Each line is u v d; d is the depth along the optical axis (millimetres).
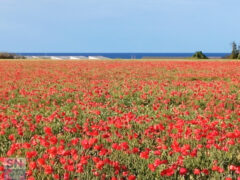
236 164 6676
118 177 5766
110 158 6699
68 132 8711
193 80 23797
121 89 16922
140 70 30609
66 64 40562
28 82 20812
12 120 9133
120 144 7133
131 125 9266
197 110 12094
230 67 33375
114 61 48469
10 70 31438
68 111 11461
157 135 8352
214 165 6137
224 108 12461
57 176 5391
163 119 10438
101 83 20719
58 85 19438
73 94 15773
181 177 5844
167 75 25828
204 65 36656
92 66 36375
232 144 7301
